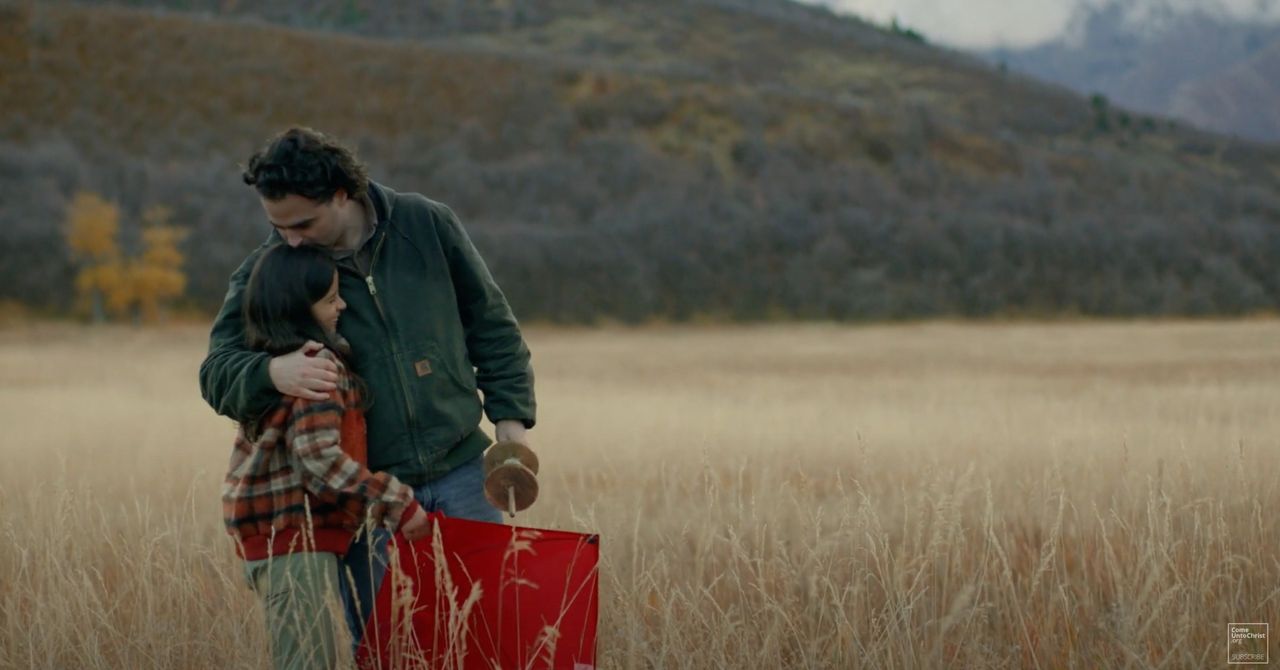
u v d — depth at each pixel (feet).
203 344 158.81
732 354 128.36
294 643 9.42
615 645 12.29
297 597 9.47
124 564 14.26
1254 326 221.05
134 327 208.13
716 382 75.31
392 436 10.13
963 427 32.68
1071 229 304.91
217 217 256.73
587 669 9.58
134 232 234.99
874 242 293.02
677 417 37.99
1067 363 100.17
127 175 276.21
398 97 367.66
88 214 213.05
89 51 350.23
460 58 389.80
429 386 10.20
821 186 329.52
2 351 135.64
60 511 14.17
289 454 9.62
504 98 373.61
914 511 16.39
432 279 10.41
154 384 73.97
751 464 23.30
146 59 352.90
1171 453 21.71
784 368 97.76
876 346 147.74
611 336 205.16
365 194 10.09
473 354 11.10
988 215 314.55
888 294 269.03
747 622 12.46
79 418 41.91
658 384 73.26
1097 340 157.17
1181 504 15.57
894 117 392.27
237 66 363.56
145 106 334.65
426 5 604.90
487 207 311.06
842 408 44.57
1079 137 482.69
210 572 15.12
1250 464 17.60
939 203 331.77
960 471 21.91
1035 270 285.23
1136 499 15.61
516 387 10.98
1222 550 13.30
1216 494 16.38
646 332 223.92
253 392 9.37
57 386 71.46
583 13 612.29
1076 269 288.92
